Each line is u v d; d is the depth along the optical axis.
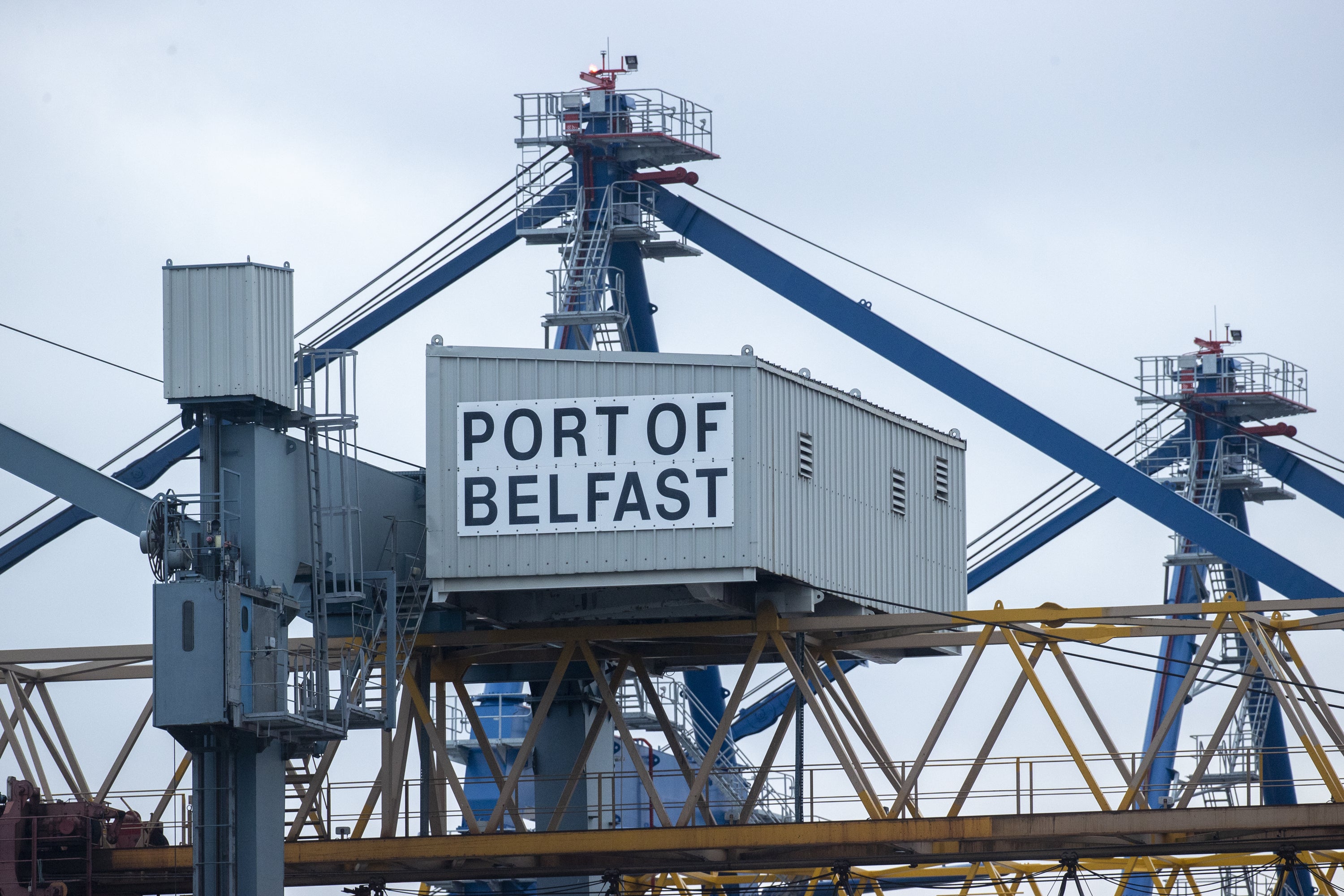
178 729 60.47
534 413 65.75
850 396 69.62
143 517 63.97
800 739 66.69
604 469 65.25
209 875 60.66
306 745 63.44
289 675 65.81
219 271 62.28
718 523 64.56
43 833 66.25
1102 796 64.00
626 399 65.44
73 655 71.00
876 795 65.50
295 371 64.75
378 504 68.12
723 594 65.38
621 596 68.38
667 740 70.31
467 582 65.31
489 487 65.56
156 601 60.09
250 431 62.19
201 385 61.78
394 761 67.25
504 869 68.25
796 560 66.00
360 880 68.12
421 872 68.12
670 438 65.12
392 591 64.94
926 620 66.38
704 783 65.44
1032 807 64.31
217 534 61.06
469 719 70.31
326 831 66.94
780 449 66.00
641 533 64.88
